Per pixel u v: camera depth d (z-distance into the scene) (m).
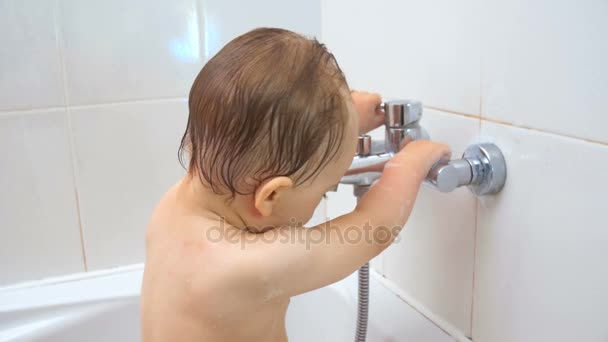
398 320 0.80
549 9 0.55
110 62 0.95
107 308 0.94
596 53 0.51
